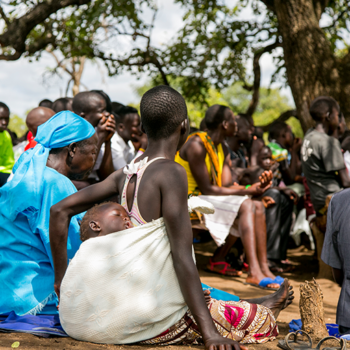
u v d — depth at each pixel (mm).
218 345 1864
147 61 9805
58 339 2135
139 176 2121
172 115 2154
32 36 9797
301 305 2492
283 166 6402
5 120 5672
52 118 2623
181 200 2021
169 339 2115
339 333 2520
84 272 2047
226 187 4957
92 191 2275
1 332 2209
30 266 2389
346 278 2467
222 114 4812
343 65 7324
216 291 3049
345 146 5637
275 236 5355
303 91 7098
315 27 7168
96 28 9242
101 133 4160
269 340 2352
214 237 4562
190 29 10078
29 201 2377
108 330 2043
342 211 2498
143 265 2027
